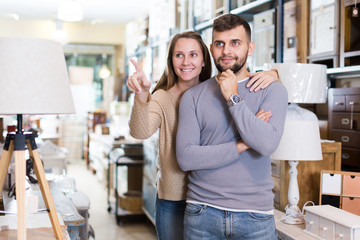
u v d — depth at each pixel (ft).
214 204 5.53
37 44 5.10
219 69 5.82
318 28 9.10
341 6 8.48
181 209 7.06
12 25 32.04
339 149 8.45
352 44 8.48
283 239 7.00
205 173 5.66
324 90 8.27
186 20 14.70
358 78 9.42
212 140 5.74
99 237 14.60
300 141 7.20
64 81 5.42
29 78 5.00
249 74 5.84
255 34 11.05
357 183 7.39
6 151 5.50
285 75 8.05
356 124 8.34
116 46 36.78
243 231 5.46
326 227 6.52
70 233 7.33
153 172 14.34
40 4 26.68
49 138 22.39
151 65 18.80
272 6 10.49
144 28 20.13
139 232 15.26
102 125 28.43
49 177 11.09
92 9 28.17
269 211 5.59
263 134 5.15
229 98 5.32
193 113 5.90
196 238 5.73
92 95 37.17
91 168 28.09
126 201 16.79
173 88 7.16
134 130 6.22
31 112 4.98
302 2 9.38
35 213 6.72
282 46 9.89
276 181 8.54
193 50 6.79
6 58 4.97
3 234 5.66
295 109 8.43
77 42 34.35
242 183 5.49
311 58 9.26
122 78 30.55
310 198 8.36
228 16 5.75
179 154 5.77
